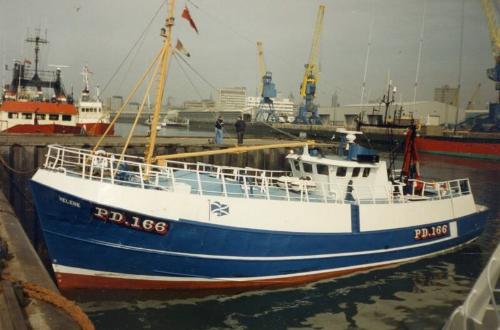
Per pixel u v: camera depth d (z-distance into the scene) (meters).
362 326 11.09
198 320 11.00
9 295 6.77
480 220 18.92
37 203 11.41
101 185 11.24
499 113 71.50
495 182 38.47
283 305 12.08
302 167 15.64
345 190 14.80
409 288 13.55
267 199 12.71
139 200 11.34
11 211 13.21
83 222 11.22
